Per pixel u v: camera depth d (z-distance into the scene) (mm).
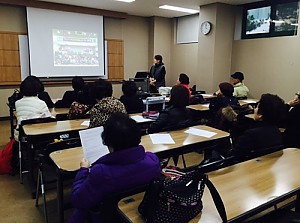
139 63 8055
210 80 6359
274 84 5699
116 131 1270
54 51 6367
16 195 2773
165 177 1331
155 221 1064
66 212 2432
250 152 1902
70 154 1961
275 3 5613
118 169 1246
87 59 6914
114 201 1250
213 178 1545
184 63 7852
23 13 5980
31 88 2998
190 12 7117
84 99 3074
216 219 1151
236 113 3246
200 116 4027
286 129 2896
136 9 6801
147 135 2414
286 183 1492
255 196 1343
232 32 6402
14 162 3287
